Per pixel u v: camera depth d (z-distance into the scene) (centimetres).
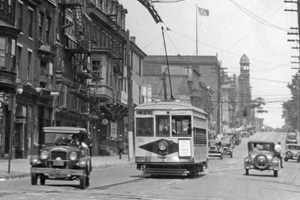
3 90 3472
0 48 3519
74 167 1839
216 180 2545
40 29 4369
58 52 4728
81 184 1802
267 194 1859
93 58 5656
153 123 2602
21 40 3891
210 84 14012
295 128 12925
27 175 2430
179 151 2564
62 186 1909
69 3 4781
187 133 2575
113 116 6162
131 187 1955
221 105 14112
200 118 2834
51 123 4538
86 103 5534
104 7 6375
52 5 4603
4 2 3559
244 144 12438
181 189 1933
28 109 4012
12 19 3669
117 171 3247
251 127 18850
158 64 11662
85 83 5478
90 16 5669
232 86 18862
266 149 3181
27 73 4034
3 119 3566
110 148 6288
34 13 4178
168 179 2525
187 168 2670
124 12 7225
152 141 2591
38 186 1848
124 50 6962
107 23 6197
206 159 3055
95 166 3544
